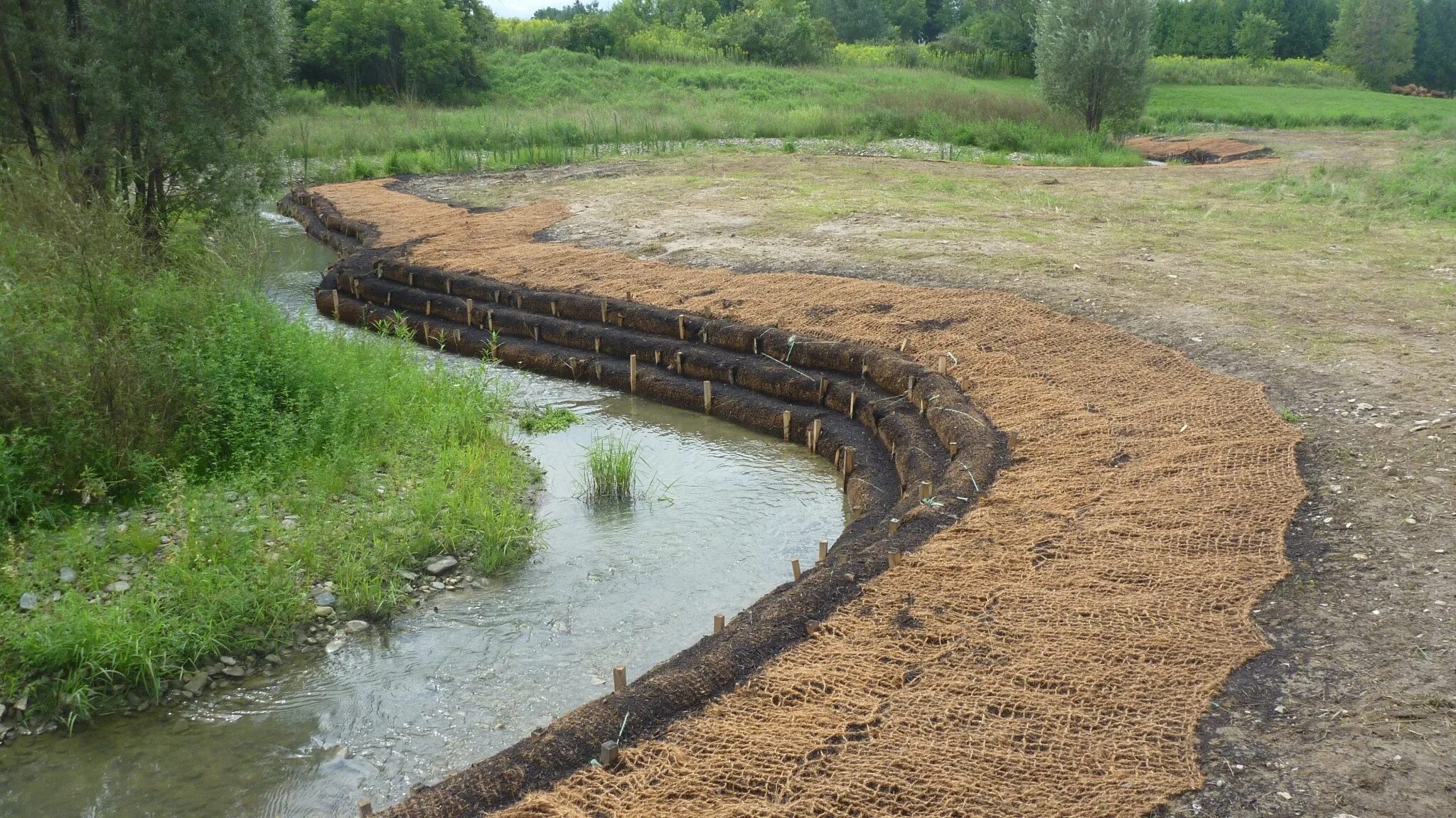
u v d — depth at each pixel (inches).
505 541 261.7
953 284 430.9
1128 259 465.7
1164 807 141.3
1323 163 839.7
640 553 266.5
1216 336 348.8
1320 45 2464.3
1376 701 162.1
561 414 371.9
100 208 385.1
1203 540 217.3
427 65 1295.5
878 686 171.6
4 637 209.5
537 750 161.0
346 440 312.2
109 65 434.9
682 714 170.4
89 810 173.6
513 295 466.6
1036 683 169.8
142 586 230.4
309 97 1194.6
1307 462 254.4
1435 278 420.2
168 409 302.4
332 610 234.8
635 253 527.8
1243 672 172.6
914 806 141.8
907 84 1519.4
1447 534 213.6
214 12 459.5
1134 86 1059.9
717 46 1745.8
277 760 186.1
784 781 148.8
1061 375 327.9
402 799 175.2
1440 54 2581.2
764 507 297.0
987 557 215.3
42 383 281.6
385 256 543.8
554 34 1636.3
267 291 546.3
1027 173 797.2
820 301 414.9
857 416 345.4
